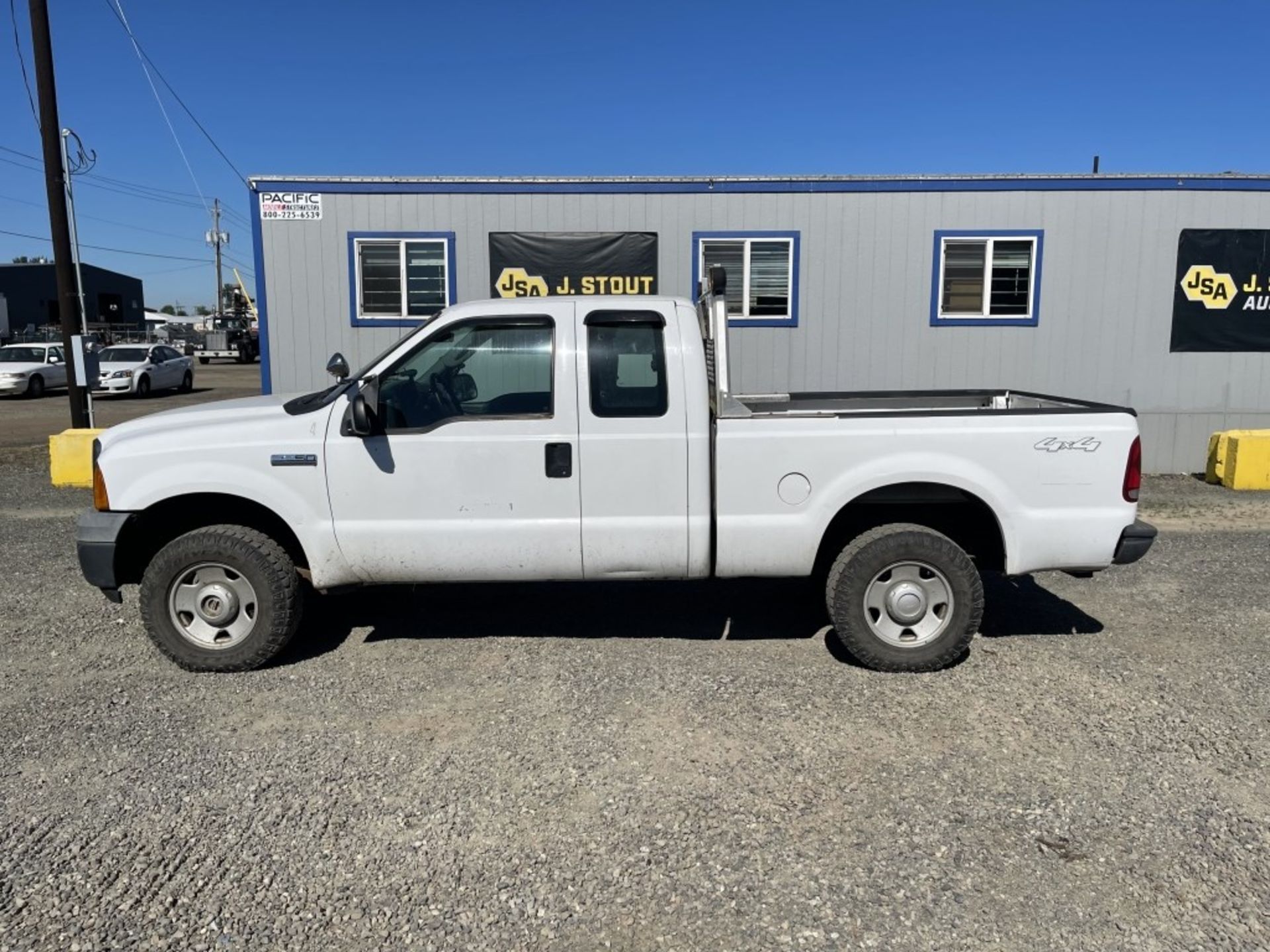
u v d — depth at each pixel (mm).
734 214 11531
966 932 2797
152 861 3184
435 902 2955
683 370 4758
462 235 11625
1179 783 3682
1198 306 11562
